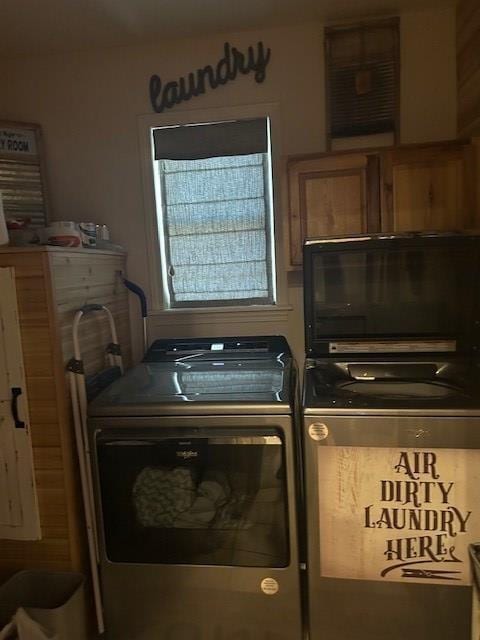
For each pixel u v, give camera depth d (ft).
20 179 7.82
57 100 8.02
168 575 5.29
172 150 7.84
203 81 7.64
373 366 5.89
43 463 5.63
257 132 7.61
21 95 8.08
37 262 5.35
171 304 8.30
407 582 4.76
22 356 5.51
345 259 5.92
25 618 4.98
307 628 5.46
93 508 5.70
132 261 8.14
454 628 4.74
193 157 7.81
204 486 5.09
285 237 6.78
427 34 7.11
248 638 5.27
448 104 7.17
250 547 5.10
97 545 5.50
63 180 8.14
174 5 6.52
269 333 7.95
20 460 5.66
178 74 7.69
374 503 4.70
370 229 6.55
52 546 5.75
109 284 7.28
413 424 4.52
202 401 5.02
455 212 6.33
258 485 4.99
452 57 7.09
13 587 5.69
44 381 5.51
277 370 6.26
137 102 7.84
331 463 4.72
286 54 7.41
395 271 5.87
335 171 6.57
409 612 4.81
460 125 6.98
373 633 4.92
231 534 5.12
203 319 8.06
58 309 5.50
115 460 5.16
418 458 4.56
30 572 5.79
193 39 7.59
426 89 7.20
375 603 4.86
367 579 4.84
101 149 8.01
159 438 5.01
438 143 6.30
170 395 5.27
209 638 5.35
